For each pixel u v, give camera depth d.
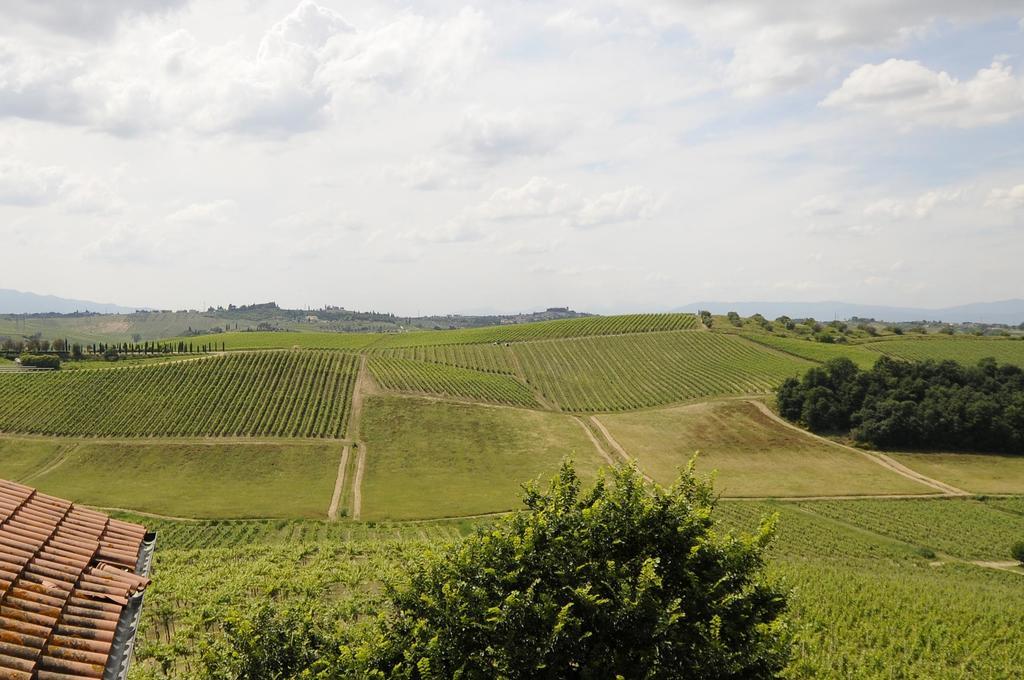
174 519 73.56
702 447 104.06
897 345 156.00
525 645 15.32
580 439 108.94
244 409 111.81
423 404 120.19
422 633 16.62
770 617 16.53
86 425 102.94
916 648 34.25
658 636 15.02
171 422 105.44
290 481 88.88
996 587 52.78
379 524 72.81
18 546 13.52
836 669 30.50
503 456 101.44
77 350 137.75
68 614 12.20
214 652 17.44
